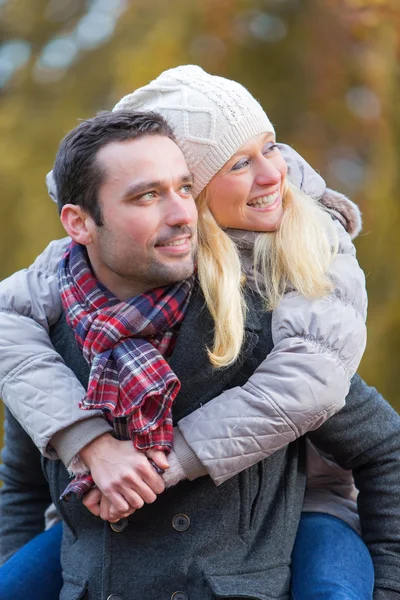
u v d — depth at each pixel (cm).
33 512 318
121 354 253
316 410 249
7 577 285
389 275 718
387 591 271
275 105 912
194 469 250
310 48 907
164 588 259
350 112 920
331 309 259
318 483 299
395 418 279
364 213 779
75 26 965
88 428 253
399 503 275
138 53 837
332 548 269
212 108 268
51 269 289
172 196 250
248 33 902
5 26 977
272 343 265
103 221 253
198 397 264
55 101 911
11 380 263
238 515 264
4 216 803
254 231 273
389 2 671
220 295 259
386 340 686
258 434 247
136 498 246
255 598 254
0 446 745
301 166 294
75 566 270
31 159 837
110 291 266
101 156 251
